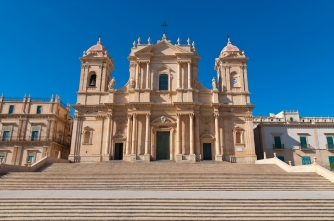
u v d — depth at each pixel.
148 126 39.69
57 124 48.66
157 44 43.50
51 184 21.62
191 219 13.73
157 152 40.28
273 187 21.45
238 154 39.78
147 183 21.95
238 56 44.19
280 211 14.72
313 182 22.78
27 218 13.79
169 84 42.22
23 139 45.94
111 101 41.41
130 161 38.03
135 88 41.34
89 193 18.44
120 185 21.42
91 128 40.94
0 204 15.24
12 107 47.72
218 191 20.19
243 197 16.52
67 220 13.59
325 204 15.57
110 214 14.22
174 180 22.50
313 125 44.84
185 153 39.09
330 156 43.47
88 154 39.81
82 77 43.38
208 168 30.25
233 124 41.00
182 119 40.38
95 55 44.62
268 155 43.50
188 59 42.56
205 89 42.72
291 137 44.38
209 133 40.59
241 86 42.78
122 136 40.31
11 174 23.75
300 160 43.31
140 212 14.43
